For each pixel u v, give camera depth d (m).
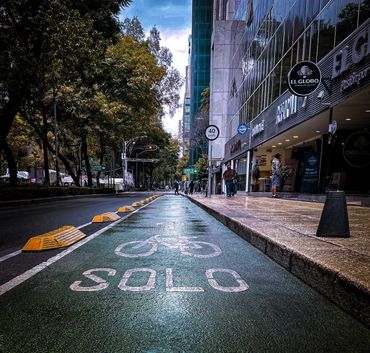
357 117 11.48
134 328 1.96
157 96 29.09
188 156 75.19
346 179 13.48
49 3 10.91
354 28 8.67
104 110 22.50
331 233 3.95
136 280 2.92
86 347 1.74
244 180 24.38
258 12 20.47
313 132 14.77
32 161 44.09
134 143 55.59
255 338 1.83
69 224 7.04
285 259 3.34
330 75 10.00
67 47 11.78
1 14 11.59
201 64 64.94
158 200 21.39
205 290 2.66
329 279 2.44
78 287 2.72
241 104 25.75
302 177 18.06
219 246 4.55
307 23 12.20
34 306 2.30
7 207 12.78
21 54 10.97
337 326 1.99
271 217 6.51
